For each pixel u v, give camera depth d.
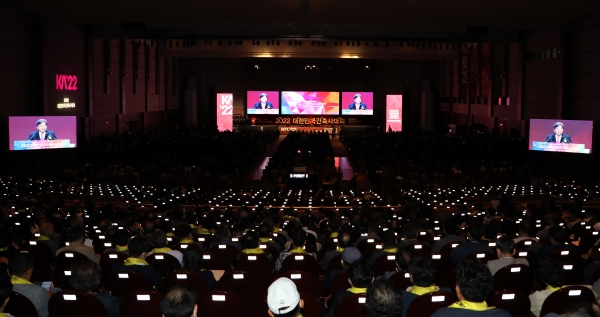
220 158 36.22
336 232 11.80
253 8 33.56
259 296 6.87
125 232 9.10
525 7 32.09
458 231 11.88
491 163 32.12
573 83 36.44
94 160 35.22
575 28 35.75
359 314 5.47
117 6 32.59
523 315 5.58
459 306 4.43
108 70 45.38
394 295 4.13
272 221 11.77
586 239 10.23
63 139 33.41
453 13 33.81
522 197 21.92
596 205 19.33
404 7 32.69
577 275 7.22
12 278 6.00
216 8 33.47
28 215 14.58
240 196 21.05
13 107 32.44
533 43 42.31
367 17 35.28
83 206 18.08
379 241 10.05
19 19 32.69
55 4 31.81
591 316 3.41
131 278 6.56
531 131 35.03
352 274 5.66
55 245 10.04
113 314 5.78
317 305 5.54
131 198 20.97
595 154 33.12
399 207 19.36
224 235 10.08
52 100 36.19
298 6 33.16
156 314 5.49
